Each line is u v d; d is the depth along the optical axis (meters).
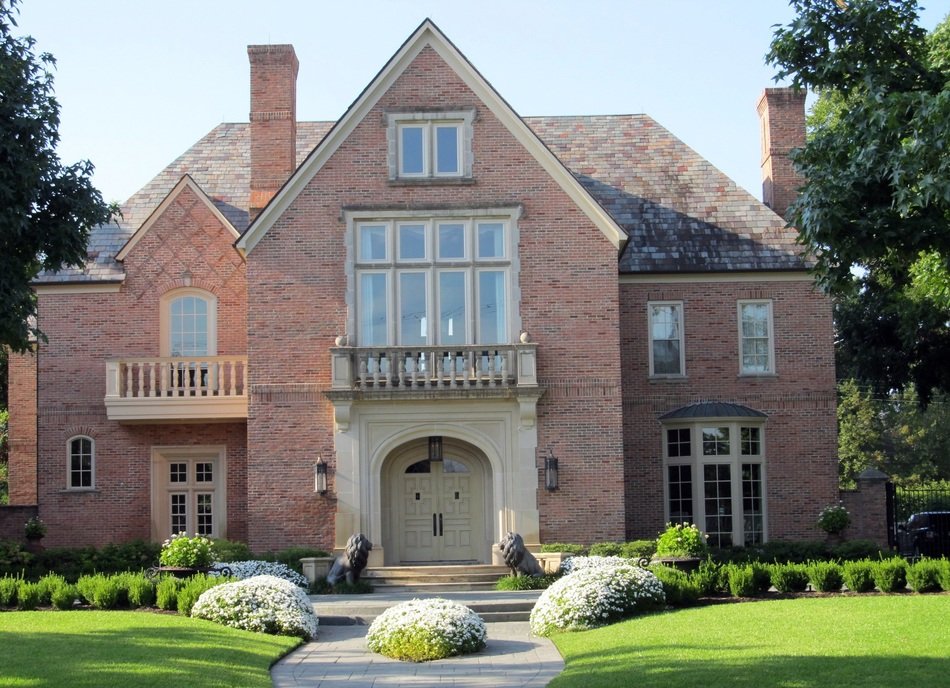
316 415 29.89
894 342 42.16
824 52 21.14
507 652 19.78
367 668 18.36
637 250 34.47
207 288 34.25
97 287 34.28
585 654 18.42
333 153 30.50
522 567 27.56
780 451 33.69
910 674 15.25
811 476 33.56
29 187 22.97
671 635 19.06
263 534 29.64
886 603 21.02
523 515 29.62
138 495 33.44
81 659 17.08
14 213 22.66
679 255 34.38
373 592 27.69
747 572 23.66
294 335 30.09
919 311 37.81
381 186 30.41
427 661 19.02
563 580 22.33
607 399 29.98
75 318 34.22
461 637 19.50
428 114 30.50
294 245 30.30
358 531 29.45
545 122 38.81
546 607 21.88
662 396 33.84
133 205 36.34
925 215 20.12
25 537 33.00
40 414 33.81
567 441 29.88
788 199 36.16
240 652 18.58
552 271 30.27
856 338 42.50
